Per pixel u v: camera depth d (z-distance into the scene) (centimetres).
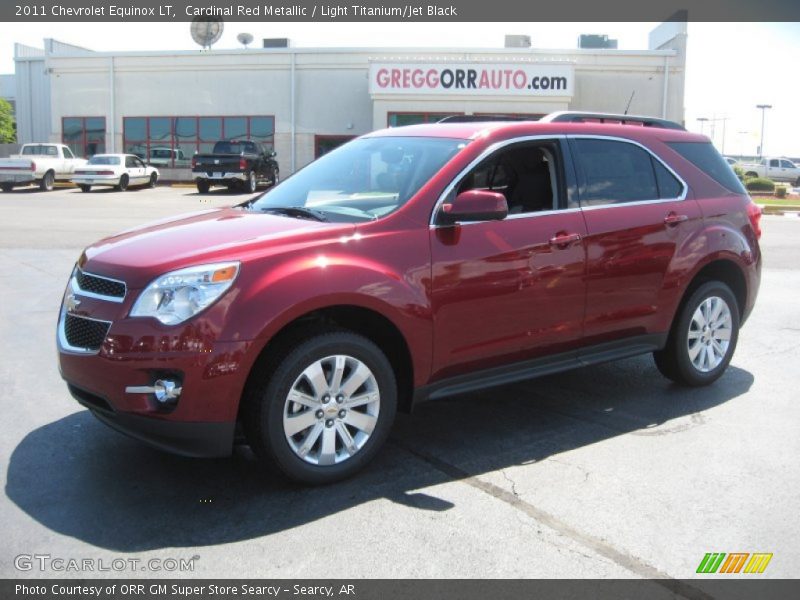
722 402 554
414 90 3109
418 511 379
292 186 517
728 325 589
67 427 487
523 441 477
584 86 3244
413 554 339
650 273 523
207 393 362
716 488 409
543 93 3069
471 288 439
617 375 624
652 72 3225
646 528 364
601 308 502
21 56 4278
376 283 402
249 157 2906
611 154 526
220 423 368
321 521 368
